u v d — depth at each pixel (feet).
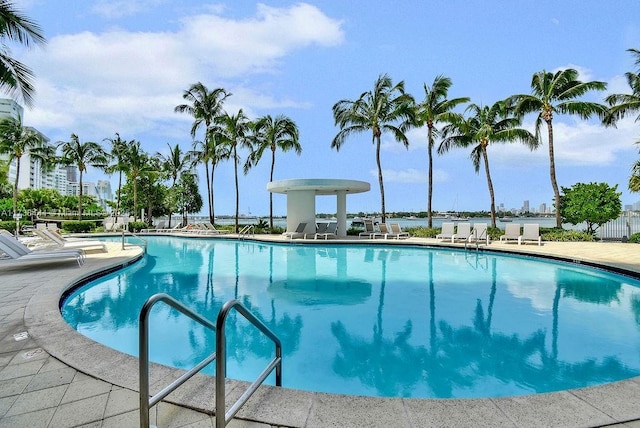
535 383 12.28
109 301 23.26
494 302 22.61
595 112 61.57
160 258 44.39
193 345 15.66
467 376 12.89
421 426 7.08
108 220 101.45
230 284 28.53
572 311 20.48
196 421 7.48
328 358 14.47
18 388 8.96
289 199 67.97
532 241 52.80
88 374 9.66
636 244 49.55
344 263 39.47
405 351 15.07
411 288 26.84
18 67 36.42
